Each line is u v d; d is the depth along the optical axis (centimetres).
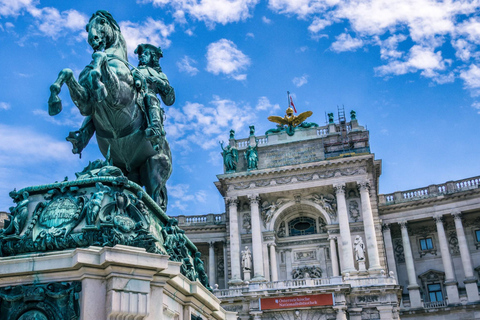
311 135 6488
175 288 896
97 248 772
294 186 6084
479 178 6531
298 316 4781
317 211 6244
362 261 5531
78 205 837
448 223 6725
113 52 1062
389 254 6656
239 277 5803
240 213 6244
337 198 5912
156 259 780
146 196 912
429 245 6788
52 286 755
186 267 1018
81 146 1047
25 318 745
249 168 6334
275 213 6209
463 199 6500
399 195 6912
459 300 6153
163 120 1168
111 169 921
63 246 801
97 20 1049
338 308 4709
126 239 813
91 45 1031
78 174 940
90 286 742
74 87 897
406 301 6475
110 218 816
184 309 947
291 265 6159
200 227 6850
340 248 5816
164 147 1184
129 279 757
